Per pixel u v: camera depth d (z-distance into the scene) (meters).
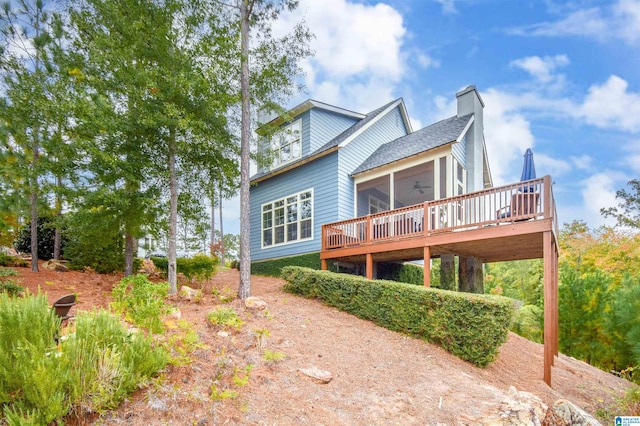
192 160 9.76
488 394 5.37
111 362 3.45
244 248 8.95
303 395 4.61
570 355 12.37
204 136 8.89
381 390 5.15
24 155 8.21
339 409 4.50
